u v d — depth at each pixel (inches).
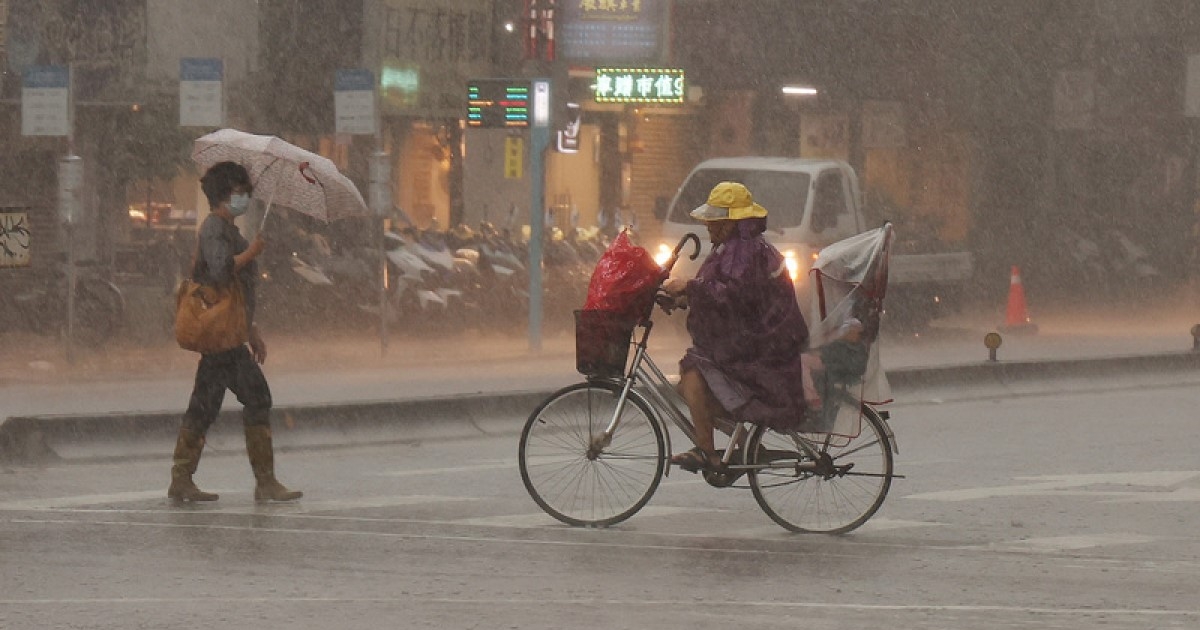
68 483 1199.6
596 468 1033.5
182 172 2974.9
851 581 879.1
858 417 1008.2
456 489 1190.9
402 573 881.5
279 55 3166.8
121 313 2156.7
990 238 4271.7
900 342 2519.7
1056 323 3038.9
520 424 1557.6
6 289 2327.8
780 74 4062.5
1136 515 1112.8
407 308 2448.3
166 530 998.4
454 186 3671.3
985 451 1443.2
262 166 1187.3
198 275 1095.0
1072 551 978.7
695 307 1008.2
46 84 1939.0
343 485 1208.2
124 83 2903.5
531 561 920.3
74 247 2162.9
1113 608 821.9
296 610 787.4
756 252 995.9
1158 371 2082.9
